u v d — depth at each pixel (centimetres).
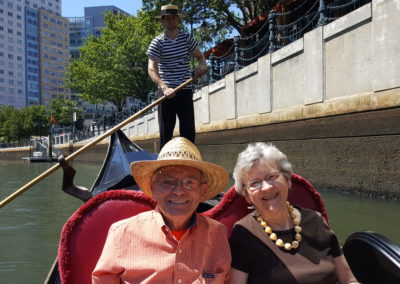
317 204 238
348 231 452
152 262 175
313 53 772
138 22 2502
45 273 397
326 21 823
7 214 700
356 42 671
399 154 591
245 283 194
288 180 206
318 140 769
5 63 8731
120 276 178
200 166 181
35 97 9425
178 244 176
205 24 1534
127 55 2545
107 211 208
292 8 1266
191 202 181
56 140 3756
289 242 196
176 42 384
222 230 192
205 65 389
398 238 414
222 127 1164
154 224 181
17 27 8956
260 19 1338
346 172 700
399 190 595
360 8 655
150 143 1838
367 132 650
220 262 185
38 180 256
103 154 2491
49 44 9669
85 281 198
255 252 194
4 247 489
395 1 588
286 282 187
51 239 524
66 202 825
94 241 202
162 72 389
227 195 230
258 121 974
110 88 2641
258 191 196
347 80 696
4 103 8719
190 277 175
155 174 185
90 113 6178
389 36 600
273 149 204
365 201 612
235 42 1116
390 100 601
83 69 2841
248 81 1025
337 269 202
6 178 1509
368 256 214
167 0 1451
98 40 2745
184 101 394
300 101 825
